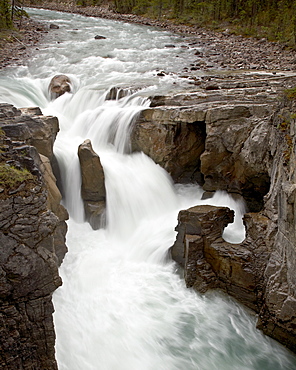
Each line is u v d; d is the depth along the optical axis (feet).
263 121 41.22
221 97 48.91
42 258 23.02
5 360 22.62
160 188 46.57
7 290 22.12
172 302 33.78
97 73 71.92
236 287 34.35
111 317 31.37
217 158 44.55
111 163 46.01
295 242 27.86
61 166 42.47
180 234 36.86
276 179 34.45
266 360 29.55
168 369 27.96
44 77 68.69
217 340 30.81
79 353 27.89
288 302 29.22
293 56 86.94
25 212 22.81
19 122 34.24
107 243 40.04
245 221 36.42
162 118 46.98
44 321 23.52
